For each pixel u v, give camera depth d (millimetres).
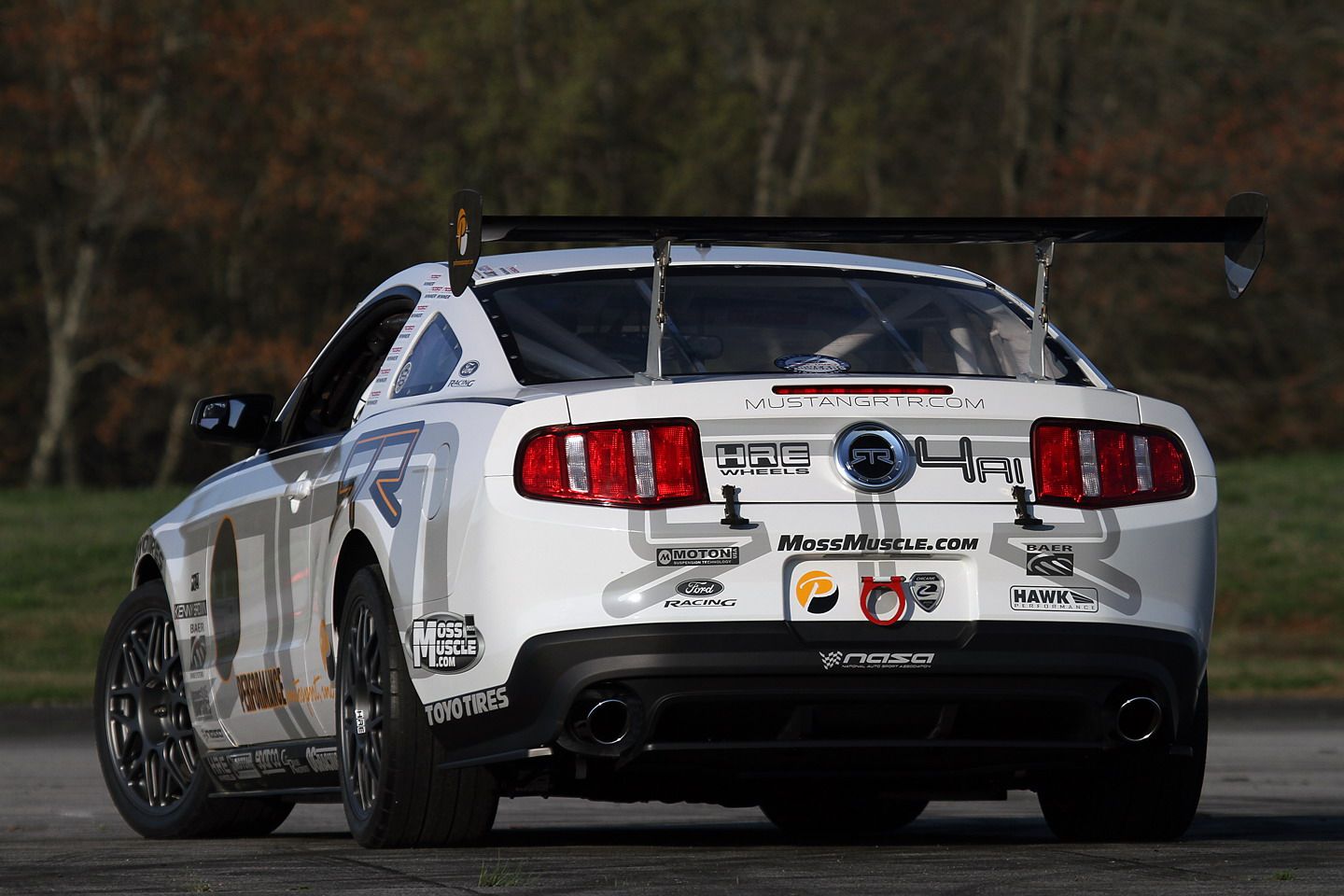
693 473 17375
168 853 20047
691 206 166250
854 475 17438
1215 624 95625
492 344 19641
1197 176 149375
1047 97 155875
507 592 17391
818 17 162125
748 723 17484
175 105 166125
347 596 19922
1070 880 16078
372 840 19297
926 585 17453
